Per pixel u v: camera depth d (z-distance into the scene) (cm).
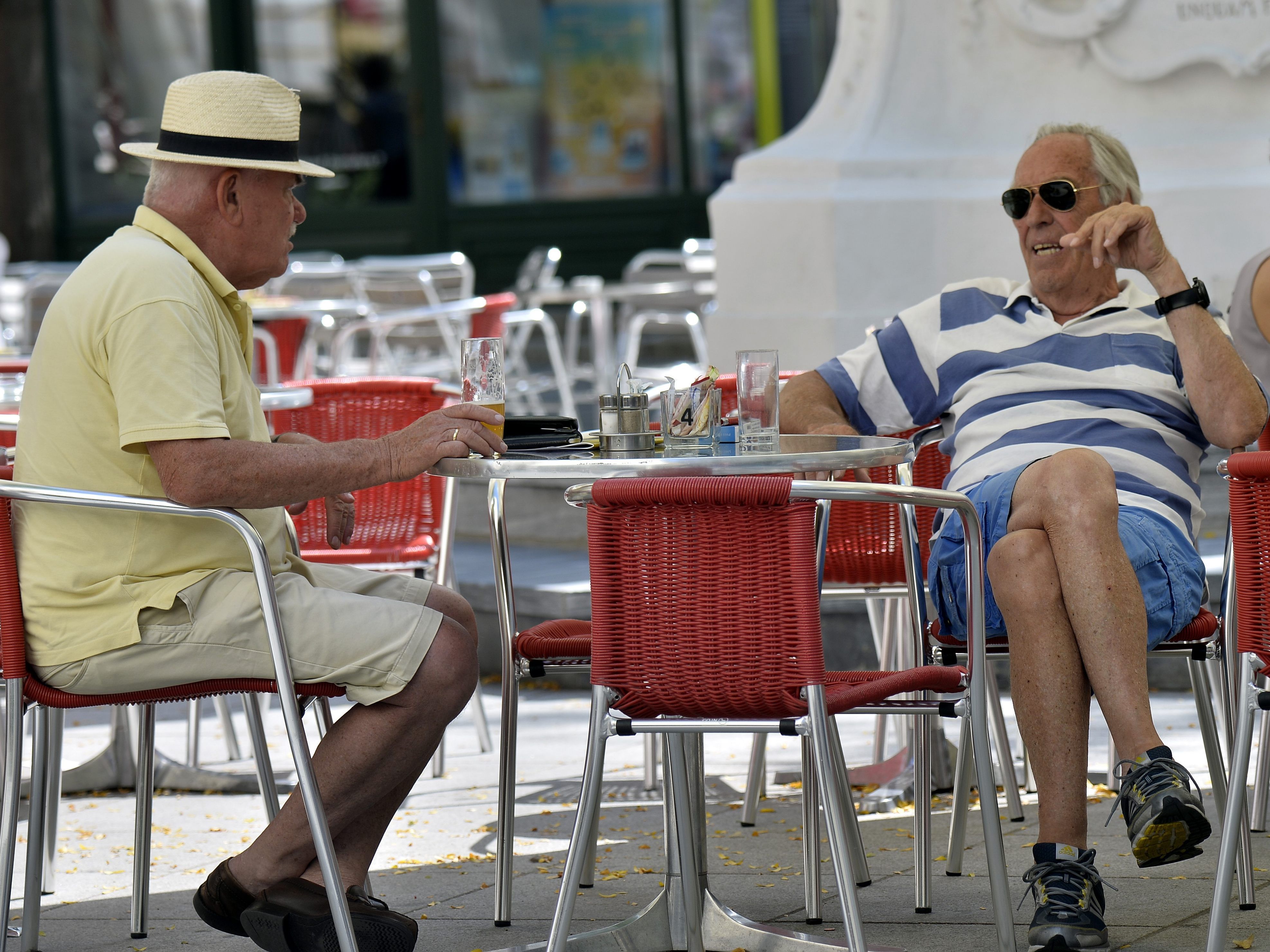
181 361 998
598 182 4969
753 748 1427
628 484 919
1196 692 1145
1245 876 1133
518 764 1728
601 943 1094
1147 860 1007
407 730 1031
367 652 1019
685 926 1112
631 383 1117
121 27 5169
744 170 2509
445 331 2966
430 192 5025
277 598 1010
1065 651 1059
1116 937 1079
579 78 4931
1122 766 1020
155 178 1079
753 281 2453
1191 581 1140
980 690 1000
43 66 4934
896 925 1148
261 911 1009
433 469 1055
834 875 1284
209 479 985
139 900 1175
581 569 2239
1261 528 954
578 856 948
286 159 1083
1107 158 1295
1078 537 1061
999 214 2330
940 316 1347
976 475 1245
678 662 930
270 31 5112
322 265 3475
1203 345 1212
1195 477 1281
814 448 1100
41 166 4919
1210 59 2227
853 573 1470
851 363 1352
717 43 4841
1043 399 1277
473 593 2189
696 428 1117
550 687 2138
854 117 2469
